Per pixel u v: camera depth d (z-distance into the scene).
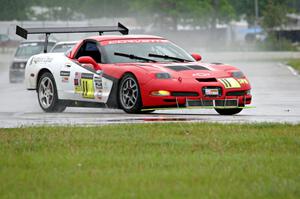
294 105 47.31
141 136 28.88
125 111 40.47
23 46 90.31
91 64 42.25
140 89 39.38
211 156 24.47
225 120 36.03
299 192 19.23
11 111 45.41
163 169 22.47
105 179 21.05
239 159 23.86
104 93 41.44
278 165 22.89
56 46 63.19
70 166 23.12
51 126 32.50
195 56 43.75
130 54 42.22
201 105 38.84
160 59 42.09
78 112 44.00
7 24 154.00
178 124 32.53
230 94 39.34
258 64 130.25
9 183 20.78
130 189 19.73
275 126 31.56
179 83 38.66
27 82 46.72
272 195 18.98
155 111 42.91
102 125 32.72
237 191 19.42
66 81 43.84
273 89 65.06
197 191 19.38
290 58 162.38
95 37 43.72
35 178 21.34
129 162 23.56
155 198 18.66
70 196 19.08
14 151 26.02
